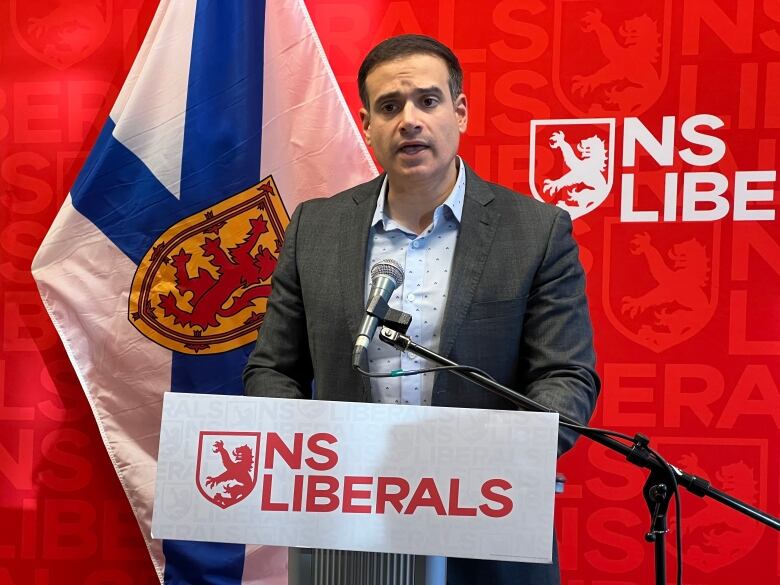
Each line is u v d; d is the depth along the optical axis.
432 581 1.12
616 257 2.26
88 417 2.45
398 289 1.54
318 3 2.38
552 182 2.29
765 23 2.21
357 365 1.21
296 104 2.32
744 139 2.21
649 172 2.25
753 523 2.21
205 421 1.13
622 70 2.26
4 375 2.46
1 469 2.47
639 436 1.20
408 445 1.11
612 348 2.27
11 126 2.46
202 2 2.32
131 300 2.33
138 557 2.44
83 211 2.31
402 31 2.35
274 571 2.33
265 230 2.32
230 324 2.33
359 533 1.10
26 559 2.47
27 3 2.46
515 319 1.50
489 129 2.31
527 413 1.09
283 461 1.12
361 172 2.31
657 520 1.21
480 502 1.09
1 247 2.46
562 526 2.29
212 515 1.12
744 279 2.22
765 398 2.21
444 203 1.56
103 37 2.44
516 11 2.30
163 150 2.31
